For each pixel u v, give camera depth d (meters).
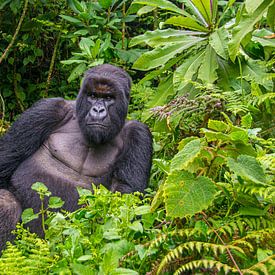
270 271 3.22
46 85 9.57
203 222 3.46
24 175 6.01
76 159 6.09
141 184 6.02
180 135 5.99
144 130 6.23
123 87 5.95
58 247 3.80
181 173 3.45
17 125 6.24
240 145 3.67
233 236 3.57
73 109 6.38
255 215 3.52
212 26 6.58
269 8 5.12
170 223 3.90
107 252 3.38
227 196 3.61
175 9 6.61
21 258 3.55
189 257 3.53
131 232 3.80
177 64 7.32
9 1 9.18
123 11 9.41
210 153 3.60
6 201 5.79
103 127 5.75
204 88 5.73
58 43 9.72
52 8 9.87
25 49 9.69
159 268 3.31
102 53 8.38
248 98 5.50
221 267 3.41
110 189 6.05
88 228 4.05
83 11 8.99
